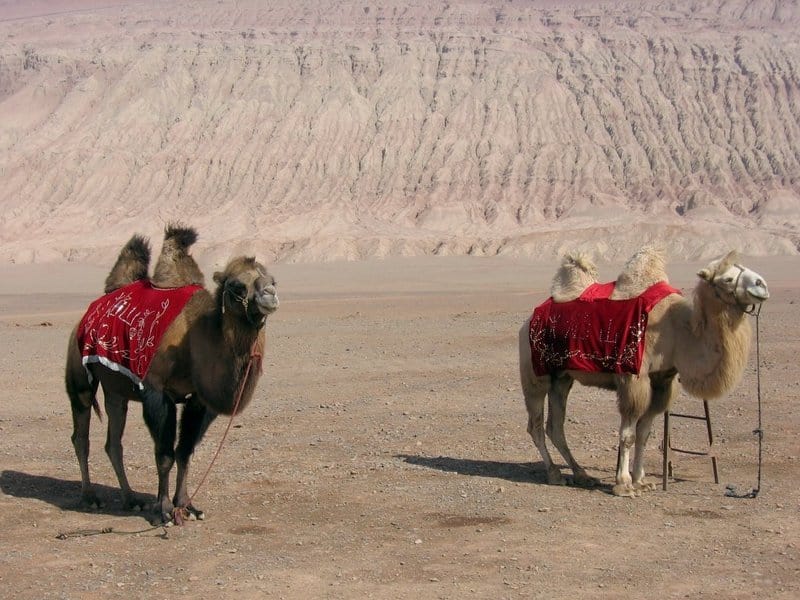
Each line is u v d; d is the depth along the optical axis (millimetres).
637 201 156875
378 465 13422
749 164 163750
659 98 178250
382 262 122188
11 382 22891
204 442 15180
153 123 178000
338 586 8805
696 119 174000
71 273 121438
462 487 12188
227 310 10273
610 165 164750
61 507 11680
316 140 167125
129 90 188500
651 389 12070
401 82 179750
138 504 11586
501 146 167000
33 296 74812
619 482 11797
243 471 13164
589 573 9023
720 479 12484
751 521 10539
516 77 181375
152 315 10844
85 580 9125
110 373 11250
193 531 10562
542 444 12539
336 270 112375
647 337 11672
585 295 12242
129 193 163500
